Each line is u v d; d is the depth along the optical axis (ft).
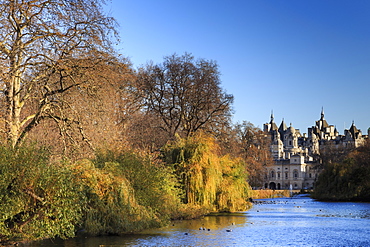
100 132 123.65
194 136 156.46
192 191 139.54
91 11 106.01
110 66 111.45
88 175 88.28
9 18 99.66
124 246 81.41
